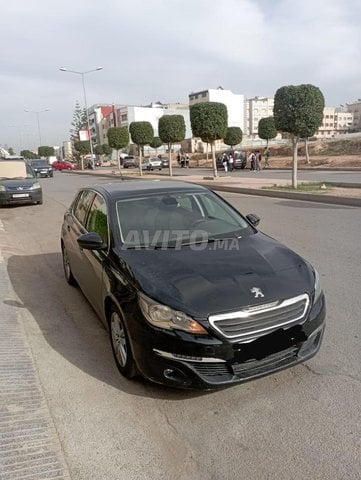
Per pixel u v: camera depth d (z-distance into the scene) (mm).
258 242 3656
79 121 85375
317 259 6152
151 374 2793
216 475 2221
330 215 9867
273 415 2682
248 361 2674
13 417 2672
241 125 106188
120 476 2223
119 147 34938
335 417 2627
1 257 6797
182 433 2559
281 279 2969
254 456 2344
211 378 2641
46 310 4598
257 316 2699
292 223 9094
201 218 4066
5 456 2334
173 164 50156
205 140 21750
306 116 13547
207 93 100750
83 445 2467
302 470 2225
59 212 13250
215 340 2598
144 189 4371
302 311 2877
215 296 2729
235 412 2734
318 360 3301
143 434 2559
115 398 2938
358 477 2160
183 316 2645
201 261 3182
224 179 21656
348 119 134000
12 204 14938
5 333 3867
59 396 2965
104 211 4043
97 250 3744
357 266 5699
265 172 28031
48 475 2203
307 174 23750
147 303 2779
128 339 2959
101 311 3670
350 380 3016
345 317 4047
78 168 60844
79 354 3596
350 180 17969
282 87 13812
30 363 3361
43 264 6723
